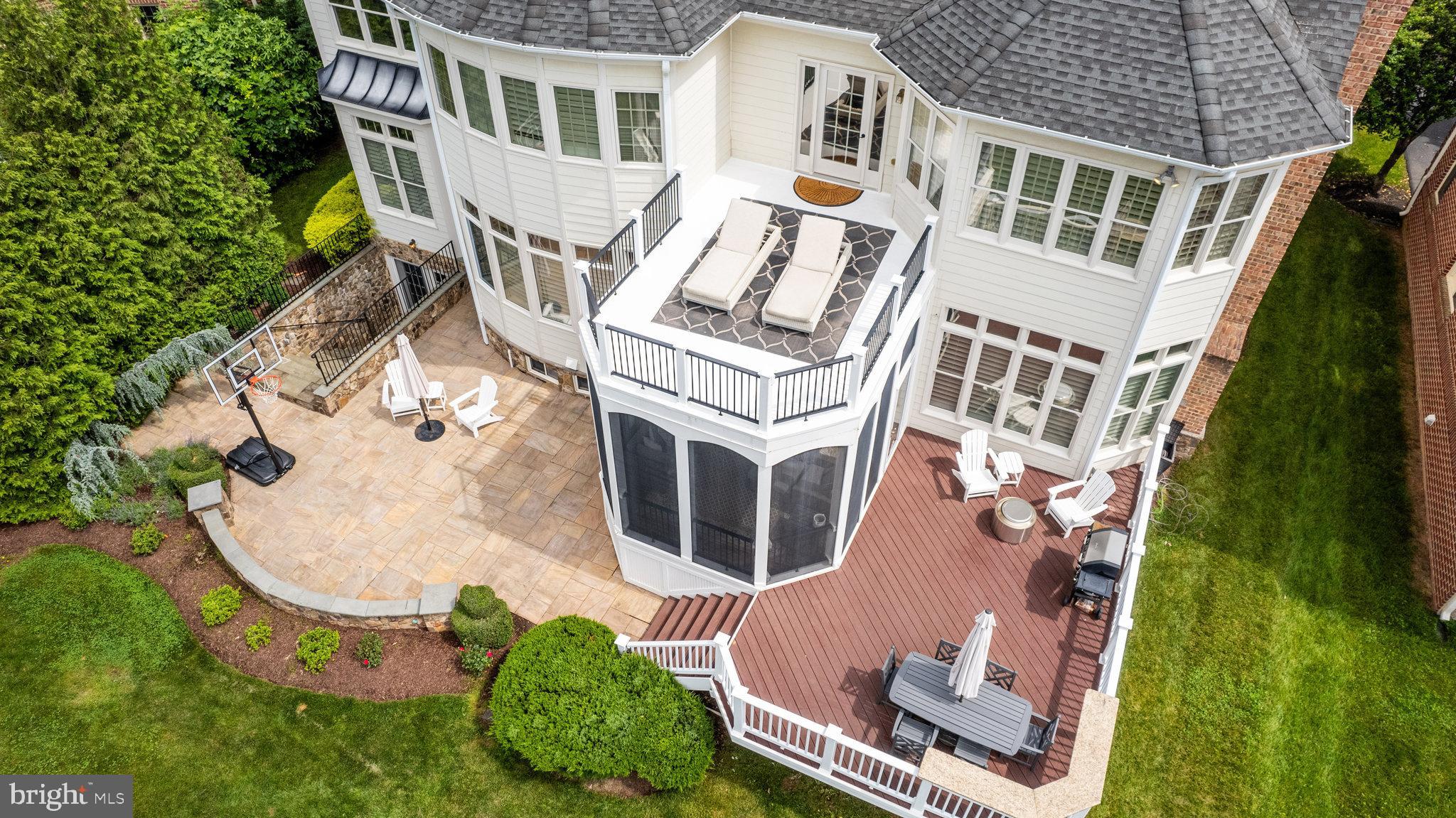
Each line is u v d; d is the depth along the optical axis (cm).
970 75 1220
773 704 1297
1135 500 1620
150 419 1891
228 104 2514
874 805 1278
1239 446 1856
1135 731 1421
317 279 2111
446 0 1443
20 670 1462
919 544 1526
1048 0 1215
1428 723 1433
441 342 2114
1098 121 1151
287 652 1502
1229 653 1520
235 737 1390
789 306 1344
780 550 1416
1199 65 1122
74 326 1650
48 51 1608
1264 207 1219
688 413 1225
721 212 1596
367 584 1575
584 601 1564
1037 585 1459
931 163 1420
